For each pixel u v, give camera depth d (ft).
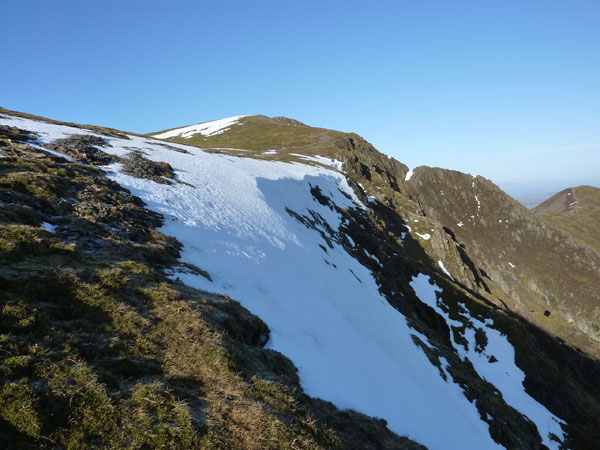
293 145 386.32
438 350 129.90
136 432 24.99
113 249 58.44
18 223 50.08
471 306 193.26
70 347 30.09
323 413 44.50
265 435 30.07
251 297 71.15
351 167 329.31
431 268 238.27
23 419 22.22
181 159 155.02
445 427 73.00
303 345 65.51
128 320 38.14
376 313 122.42
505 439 95.20
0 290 33.01
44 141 113.19
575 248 417.90
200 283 63.21
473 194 492.95
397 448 46.34
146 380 30.86
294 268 105.50
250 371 41.37
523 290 386.32
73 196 72.79
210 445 26.30
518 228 448.65
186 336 40.34
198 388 32.81
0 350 26.30
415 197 451.12
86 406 25.29
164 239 73.26
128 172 107.86
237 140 451.53
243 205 125.70
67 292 38.14
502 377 152.87
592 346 321.11
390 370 83.35
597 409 164.14
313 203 203.82
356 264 165.37
